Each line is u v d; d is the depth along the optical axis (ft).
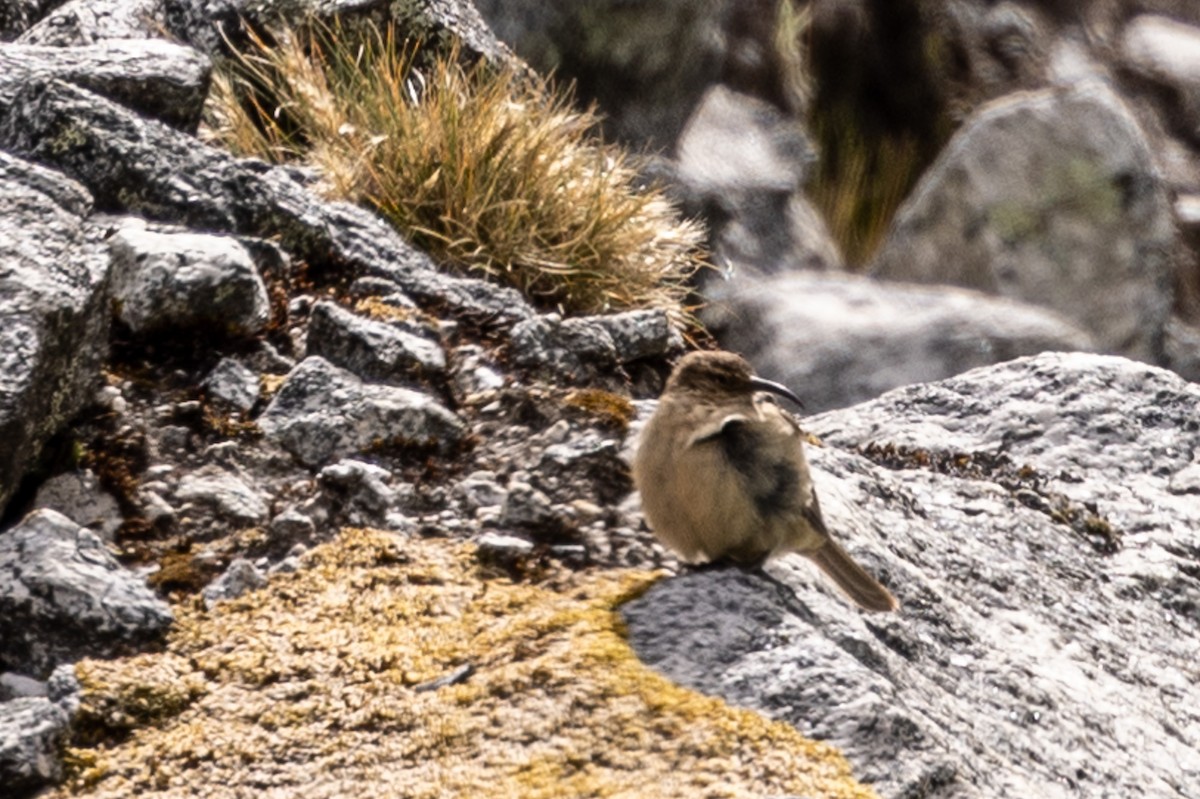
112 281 34.50
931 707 28.02
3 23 51.06
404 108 45.85
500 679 25.88
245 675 26.73
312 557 29.73
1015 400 43.60
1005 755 28.27
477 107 45.88
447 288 39.50
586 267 45.16
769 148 98.99
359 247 40.27
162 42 44.09
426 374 35.45
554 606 28.30
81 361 31.58
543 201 45.29
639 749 24.44
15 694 26.86
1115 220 98.43
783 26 109.19
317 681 26.50
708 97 100.12
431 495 32.01
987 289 97.76
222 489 31.40
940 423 43.21
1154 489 40.88
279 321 36.81
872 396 76.95
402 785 24.25
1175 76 130.52
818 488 33.65
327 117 48.01
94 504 30.81
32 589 27.50
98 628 27.43
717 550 28.43
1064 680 31.81
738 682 25.57
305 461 32.91
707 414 27.86
